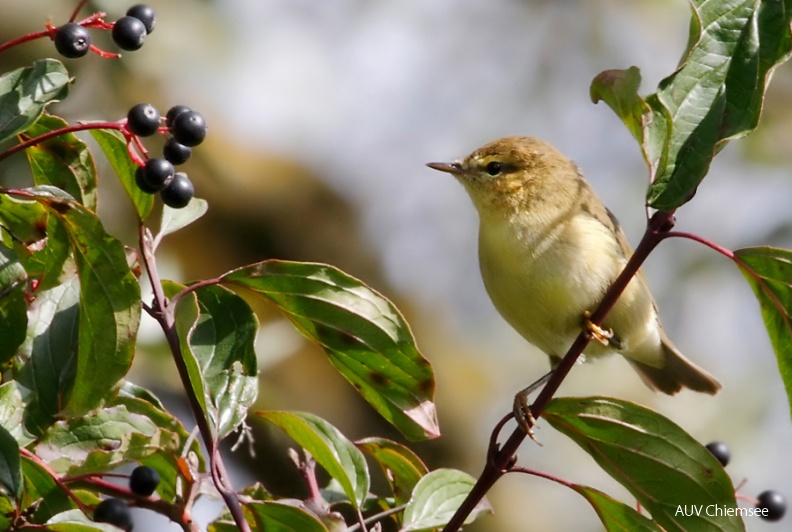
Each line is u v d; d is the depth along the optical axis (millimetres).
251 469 12805
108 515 5465
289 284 6250
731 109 5488
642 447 6406
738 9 5652
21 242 6172
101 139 6270
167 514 5941
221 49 13656
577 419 6496
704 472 6316
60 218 5438
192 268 14602
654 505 6477
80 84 11695
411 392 6539
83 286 5586
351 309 6301
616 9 17031
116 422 5926
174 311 5934
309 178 16297
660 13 16875
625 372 16781
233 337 6270
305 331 6477
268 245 15516
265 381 13617
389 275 17016
